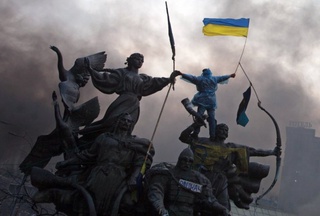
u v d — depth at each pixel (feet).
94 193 82.12
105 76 96.32
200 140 91.09
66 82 99.35
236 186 92.89
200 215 84.38
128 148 84.38
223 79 93.35
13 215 100.12
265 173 94.43
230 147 90.68
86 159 85.46
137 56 97.96
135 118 95.45
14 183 104.68
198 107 92.17
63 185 84.48
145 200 81.35
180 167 80.74
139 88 96.32
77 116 98.07
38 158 97.60
